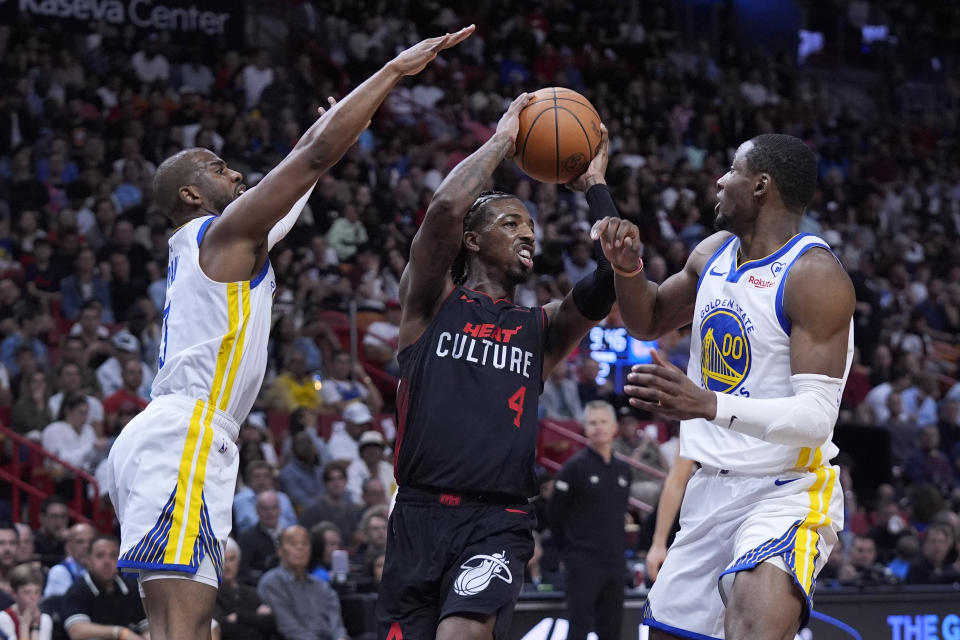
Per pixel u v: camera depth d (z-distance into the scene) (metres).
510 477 4.17
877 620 8.49
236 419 4.15
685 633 4.21
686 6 26.20
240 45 19.81
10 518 10.36
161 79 17.83
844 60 27.64
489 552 4.07
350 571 9.23
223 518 4.02
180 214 4.33
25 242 14.54
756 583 3.87
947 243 20.80
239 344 4.05
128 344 12.52
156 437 3.95
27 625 7.50
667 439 13.87
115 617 7.82
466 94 20.73
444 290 4.43
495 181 18.06
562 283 15.55
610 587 8.09
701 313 4.24
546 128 4.48
